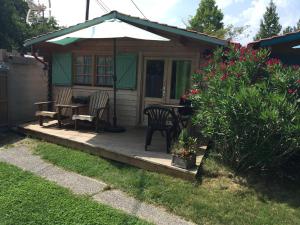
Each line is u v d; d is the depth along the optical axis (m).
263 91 4.82
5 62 8.80
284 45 7.31
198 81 5.88
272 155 4.82
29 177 5.23
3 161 6.05
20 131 8.14
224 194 4.61
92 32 6.47
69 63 9.28
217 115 5.09
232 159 5.22
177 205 4.38
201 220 4.05
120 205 4.39
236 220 4.02
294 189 4.78
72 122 8.55
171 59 7.98
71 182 5.14
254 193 4.63
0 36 22.48
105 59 8.80
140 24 7.51
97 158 6.14
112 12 7.71
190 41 7.55
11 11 22.98
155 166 5.36
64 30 8.44
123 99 8.64
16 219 3.84
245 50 5.68
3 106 8.70
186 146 5.26
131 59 8.38
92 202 4.38
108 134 7.41
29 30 26.44
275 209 4.25
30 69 9.62
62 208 4.15
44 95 10.25
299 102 4.73
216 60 6.01
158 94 8.29
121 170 5.55
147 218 4.05
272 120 4.44
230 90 4.89
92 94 8.36
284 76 4.90
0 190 4.64
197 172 5.04
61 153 6.46
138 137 7.20
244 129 4.80
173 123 6.04
